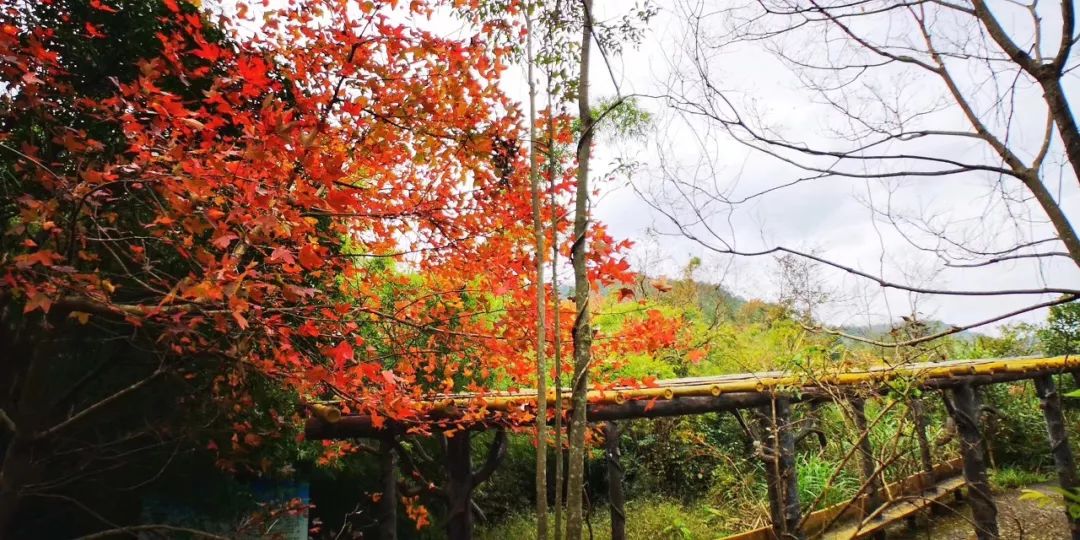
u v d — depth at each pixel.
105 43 4.12
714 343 10.54
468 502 5.07
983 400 11.48
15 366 4.52
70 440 4.66
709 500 9.38
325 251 3.63
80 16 4.04
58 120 3.38
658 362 8.33
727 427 10.49
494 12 3.31
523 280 4.15
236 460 4.92
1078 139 1.47
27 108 3.21
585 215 2.45
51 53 3.04
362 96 3.46
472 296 4.76
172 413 4.97
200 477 5.40
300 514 5.00
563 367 4.61
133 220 3.81
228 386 4.79
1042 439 11.00
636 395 5.05
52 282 2.59
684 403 5.12
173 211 2.57
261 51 3.60
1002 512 8.81
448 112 3.90
